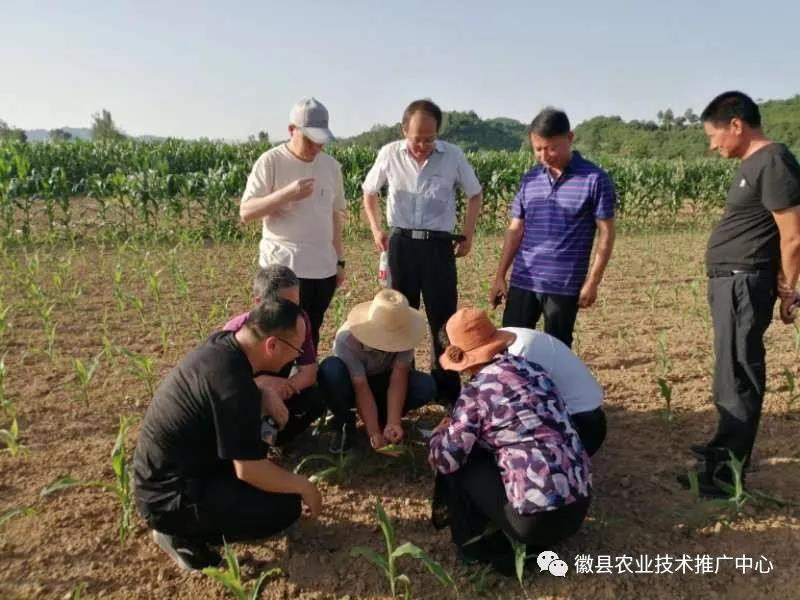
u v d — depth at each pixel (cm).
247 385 268
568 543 316
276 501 291
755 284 325
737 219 327
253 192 414
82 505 337
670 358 558
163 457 274
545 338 352
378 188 461
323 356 542
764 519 332
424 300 459
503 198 1419
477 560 299
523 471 268
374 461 389
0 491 346
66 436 405
